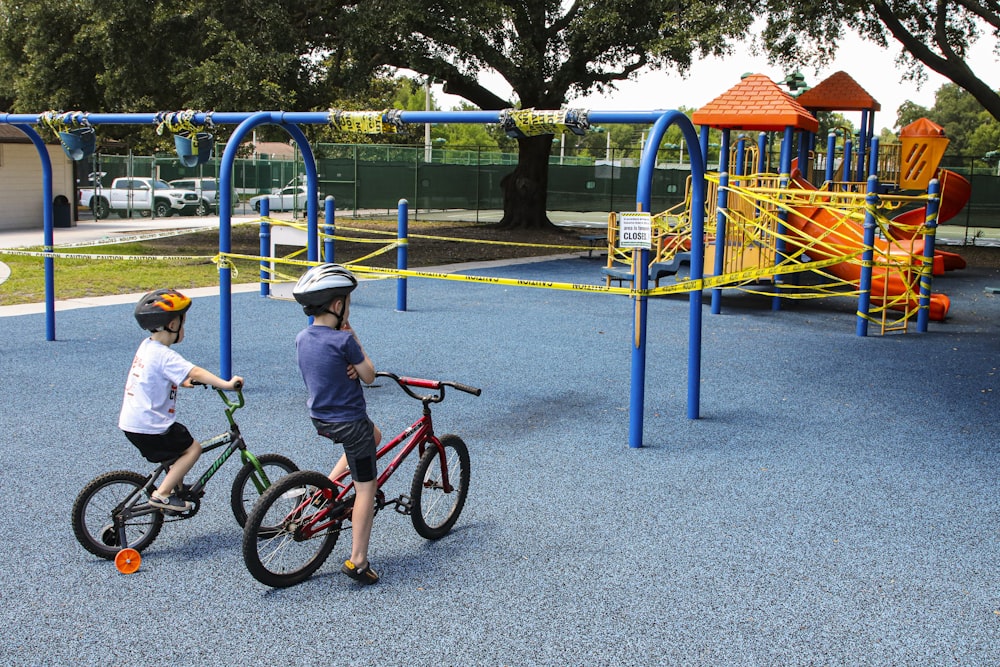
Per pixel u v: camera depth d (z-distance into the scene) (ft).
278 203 124.36
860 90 71.10
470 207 123.03
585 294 51.03
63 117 31.48
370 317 41.24
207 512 17.49
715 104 44.14
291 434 22.68
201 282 51.90
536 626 13.20
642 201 21.21
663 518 17.48
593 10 77.61
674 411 25.66
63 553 15.55
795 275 48.75
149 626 13.10
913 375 31.04
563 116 22.43
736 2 69.72
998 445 22.74
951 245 95.40
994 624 13.46
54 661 12.13
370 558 15.56
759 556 15.76
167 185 117.70
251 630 13.01
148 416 14.80
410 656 12.35
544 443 22.33
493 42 81.05
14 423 23.22
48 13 67.36
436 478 16.48
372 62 72.02
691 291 24.09
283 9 65.51
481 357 32.63
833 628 13.26
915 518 17.69
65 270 55.67
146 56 64.28
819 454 21.79
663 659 12.34
